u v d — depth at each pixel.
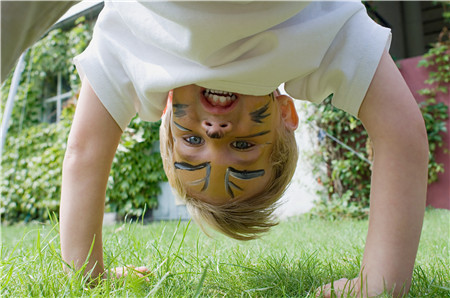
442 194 5.02
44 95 6.69
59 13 1.36
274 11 1.15
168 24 1.23
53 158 5.93
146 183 5.38
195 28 1.15
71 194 1.38
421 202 1.23
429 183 5.10
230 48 1.22
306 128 5.05
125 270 1.53
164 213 5.38
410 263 1.21
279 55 1.20
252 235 1.53
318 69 1.30
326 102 4.99
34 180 6.12
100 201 1.40
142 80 1.31
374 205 1.25
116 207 5.35
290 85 1.38
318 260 1.74
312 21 1.22
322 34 1.22
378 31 1.29
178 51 1.23
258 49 1.22
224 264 1.63
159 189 5.40
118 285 1.38
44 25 1.35
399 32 7.55
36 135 6.25
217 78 1.21
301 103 5.07
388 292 1.18
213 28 1.14
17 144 6.31
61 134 6.02
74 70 6.11
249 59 1.21
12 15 1.22
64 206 1.39
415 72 5.27
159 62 1.30
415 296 1.30
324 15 1.24
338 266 1.72
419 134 1.24
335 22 1.24
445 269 1.61
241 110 1.27
